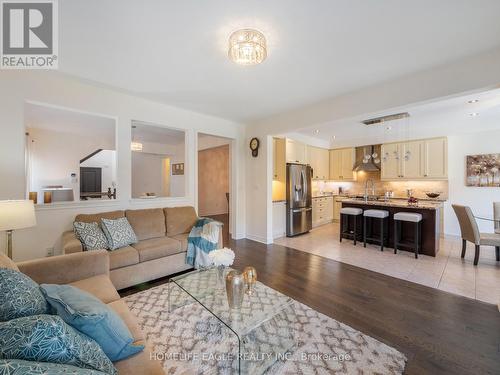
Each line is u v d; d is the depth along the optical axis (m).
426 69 2.56
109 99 3.19
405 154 5.61
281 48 2.16
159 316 2.13
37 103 2.68
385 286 2.73
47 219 2.79
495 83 2.20
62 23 1.83
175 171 7.48
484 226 4.71
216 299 1.90
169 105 3.78
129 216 3.16
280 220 5.19
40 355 0.76
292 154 5.57
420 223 3.92
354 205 4.79
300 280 2.90
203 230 3.21
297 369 1.54
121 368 1.05
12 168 2.54
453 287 2.69
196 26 1.87
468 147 4.89
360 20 1.79
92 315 1.03
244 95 3.35
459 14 1.72
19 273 1.20
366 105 3.11
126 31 1.93
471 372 1.52
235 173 4.92
